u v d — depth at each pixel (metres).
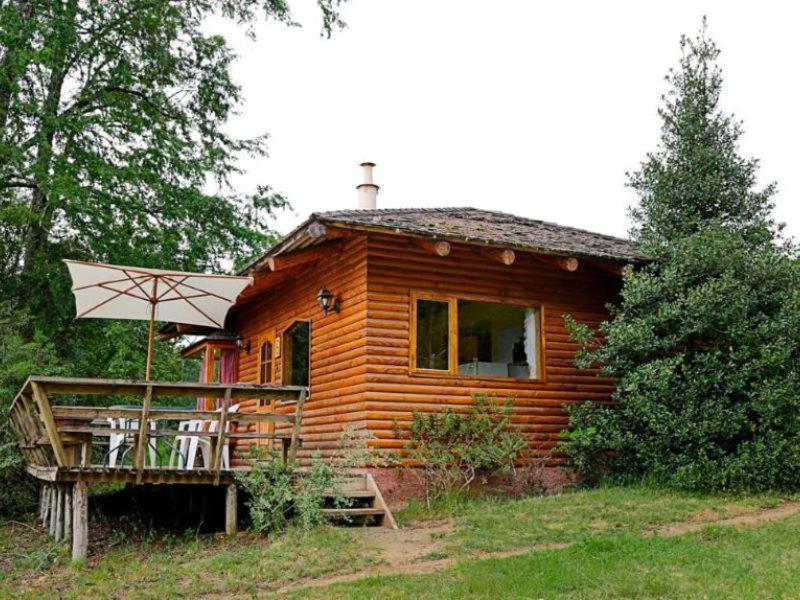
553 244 12.67
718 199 16.97
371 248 11.96
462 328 12.59
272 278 14.16
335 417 12.46
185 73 22.70
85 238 20.61
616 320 12.56
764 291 12.23
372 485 10.70
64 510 10.23
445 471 11.60
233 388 9.48
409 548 8.62
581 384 13.46
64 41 18.70
